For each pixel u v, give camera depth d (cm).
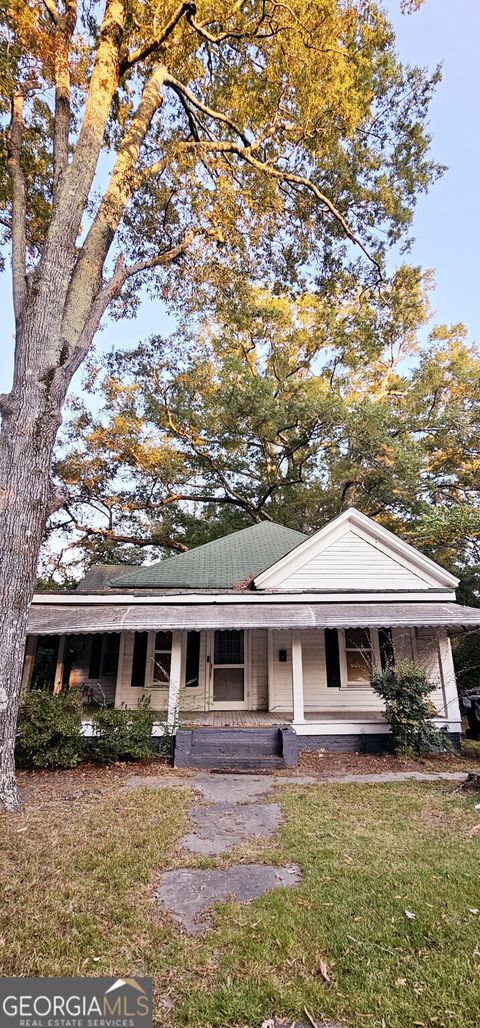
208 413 2783
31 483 739
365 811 666
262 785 820
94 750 976
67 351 806
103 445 2619
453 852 517
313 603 1216
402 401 3031
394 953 342
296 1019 283
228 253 1347
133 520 2881
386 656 1286
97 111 911
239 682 1316
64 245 835
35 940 352
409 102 1271
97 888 435
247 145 1241
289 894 429
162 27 1003
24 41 927
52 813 643
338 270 1503
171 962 333
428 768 948
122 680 1288
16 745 908
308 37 1019
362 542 1346
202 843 555
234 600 1195
